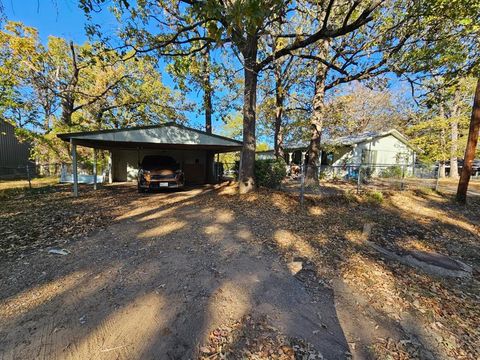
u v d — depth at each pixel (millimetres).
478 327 2406
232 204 7281
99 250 3881
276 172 9773
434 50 5891
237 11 2344
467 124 16281
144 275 3111
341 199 8266
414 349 2061
